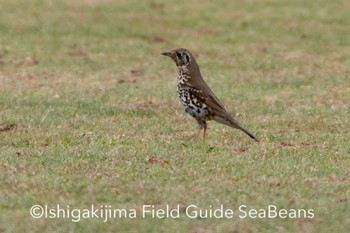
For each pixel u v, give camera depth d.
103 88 46.16
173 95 44.69
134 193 28.72
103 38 59.62
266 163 31.92
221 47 58.09
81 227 26.52
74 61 52.78
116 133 36.47
